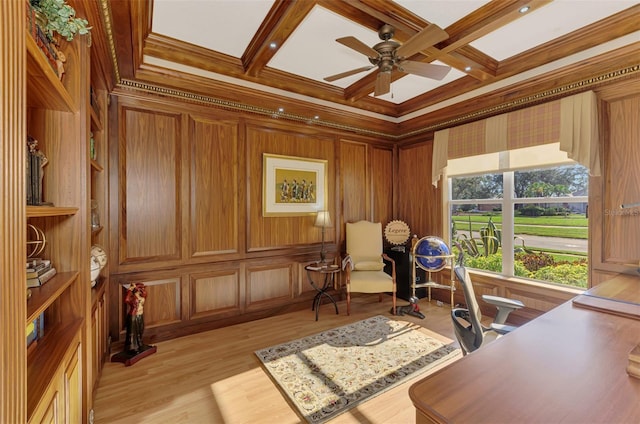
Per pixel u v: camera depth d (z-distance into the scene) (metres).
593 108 2.74
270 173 3.78
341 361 2.58
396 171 4.94
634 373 0.96
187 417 1.91
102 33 1.98
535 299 3.28
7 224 0.74
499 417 0.78
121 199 2.88
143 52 2.66
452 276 3.85
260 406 2.01
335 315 3.75
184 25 2.38
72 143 1.59
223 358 2.66
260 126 3.73
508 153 3.56
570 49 2.64
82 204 1.62
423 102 4.02
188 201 3.24
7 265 0.74
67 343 1.36
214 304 3.38
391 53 2.30
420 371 2.41
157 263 3.06
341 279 4.38
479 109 3.70
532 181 3.40
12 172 0.76
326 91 3.63
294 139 4.00
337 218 4.36
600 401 0.84
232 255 3.50
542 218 3.32
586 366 1.04
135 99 2.96
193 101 3.24
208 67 2.98
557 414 0.79
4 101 0.73
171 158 3.15
